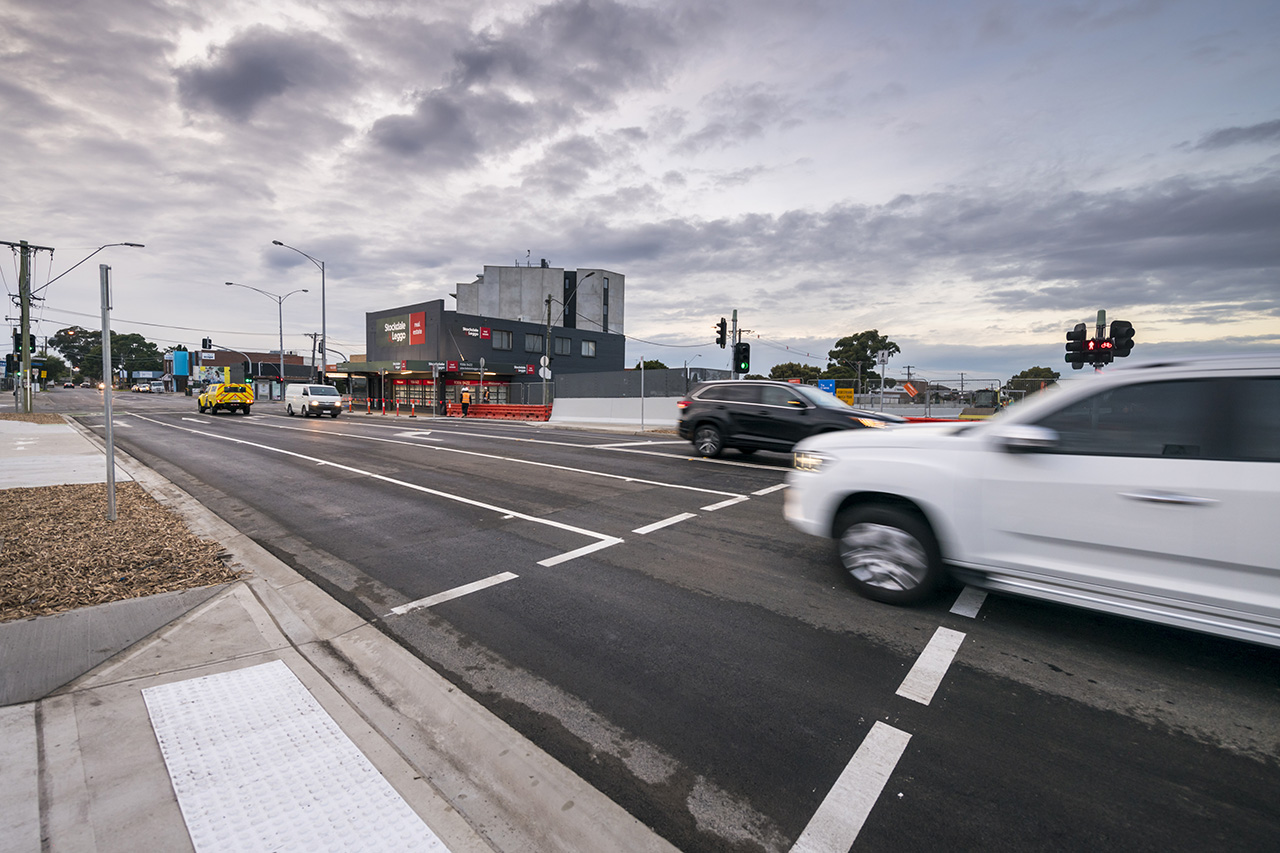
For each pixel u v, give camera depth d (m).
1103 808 2.37
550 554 5.72
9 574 4.66
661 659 3.63
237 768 2.52
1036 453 3.61
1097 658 3.58
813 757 2.71
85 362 139.88
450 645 3.83
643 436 18.88
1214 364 3.14
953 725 2.93
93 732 2.71
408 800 2.39
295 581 4.92
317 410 30.14
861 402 24.14
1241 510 2.97
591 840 2.23
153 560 5.16
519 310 70.12
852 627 4.04
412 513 7.44
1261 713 2.99
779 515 7.28
